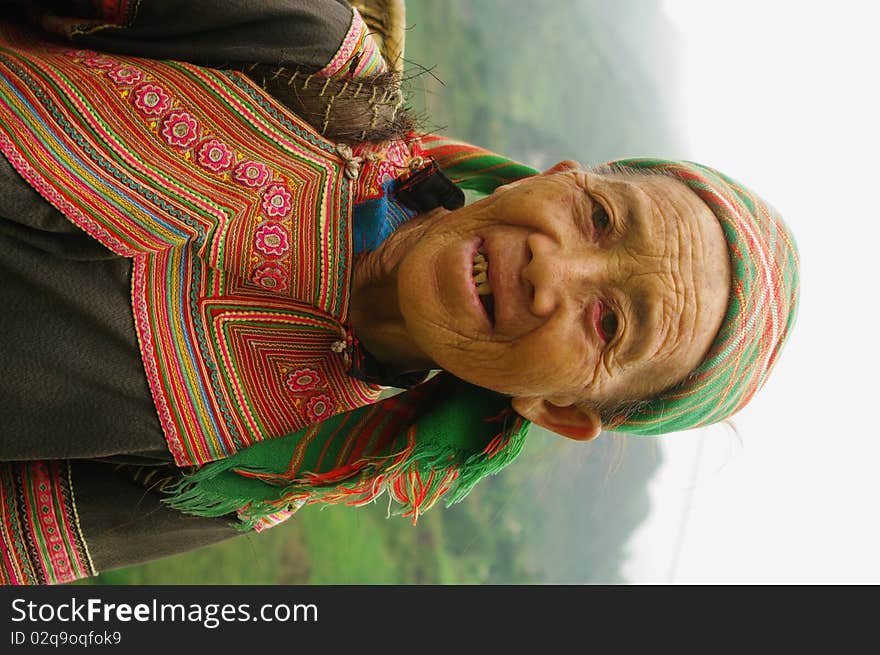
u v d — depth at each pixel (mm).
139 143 1127
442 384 1430
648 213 1207
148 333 1169
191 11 1185
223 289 1209
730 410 1437
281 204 1189
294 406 1303
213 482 1279
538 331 1159
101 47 1227
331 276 1234
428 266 1193
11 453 1160
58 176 1066
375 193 1282
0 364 1106
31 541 1292
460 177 1673
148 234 1119
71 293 1117
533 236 1178
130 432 1197
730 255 1258
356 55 1273
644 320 1192
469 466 1374
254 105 1187
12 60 1110
